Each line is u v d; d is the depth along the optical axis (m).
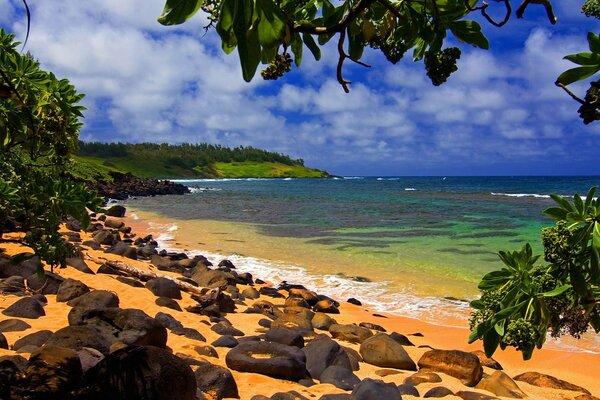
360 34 2.01
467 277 13.21
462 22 1.82
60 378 3.82
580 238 1.84
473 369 6.52
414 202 44.34
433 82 1.87
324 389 5.49
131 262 12.54
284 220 28.23
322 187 86.50
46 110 3.07
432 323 9.75
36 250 3.09
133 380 3.78
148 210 35.22
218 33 1.14
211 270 12.14
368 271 14.27
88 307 6.55
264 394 5.19
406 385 5.90
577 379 7.00
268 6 1.12
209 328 7.66
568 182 110.38
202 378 4.98
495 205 39.84
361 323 9.39
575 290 1.82
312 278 13.64
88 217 3.15
